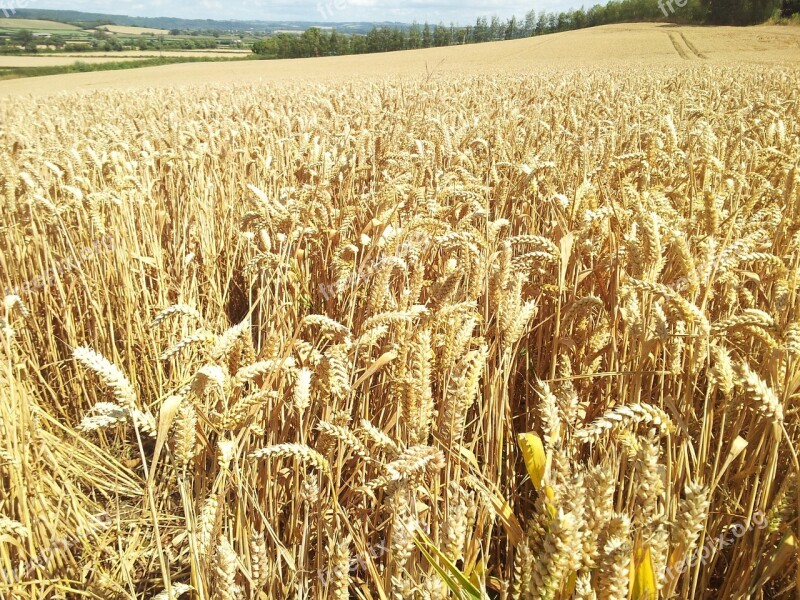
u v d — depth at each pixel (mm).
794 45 56500
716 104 11383
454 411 2172
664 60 45750
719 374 2268
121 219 5328
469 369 2191
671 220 3986
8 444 2646
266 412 2820
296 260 4172
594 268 3604
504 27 122500
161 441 1769
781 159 5609
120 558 2793
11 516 2783
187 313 2152
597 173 5434
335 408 2664
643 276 2855
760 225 4227
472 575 2068
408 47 97938
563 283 3188
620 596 1479
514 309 2789
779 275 3396
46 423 3842
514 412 3881
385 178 5727
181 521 3152
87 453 3822
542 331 4016
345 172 5871
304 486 2264
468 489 2721
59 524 2934
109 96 21172
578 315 3697
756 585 2154
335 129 9320
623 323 3459
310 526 2689
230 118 11414
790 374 2379
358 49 97500
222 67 68375
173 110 13195
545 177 5441
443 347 2881
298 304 4020
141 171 6559
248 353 2574
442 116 9734
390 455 2363
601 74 25500
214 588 2068
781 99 12953
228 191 6973
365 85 21922
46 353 4746
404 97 14891
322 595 2404
